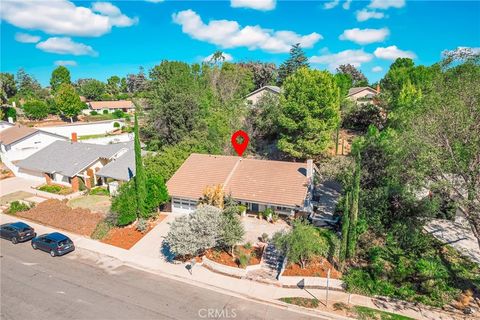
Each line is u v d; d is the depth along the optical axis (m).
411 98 39.34
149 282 21.08
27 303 18.78
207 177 32.75
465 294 19.56
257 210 30.67
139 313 17.98
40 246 25.06
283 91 43.41
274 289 20.42
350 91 69.81
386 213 25.58
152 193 28.84
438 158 18.45
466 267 21.72
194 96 50.66
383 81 60.91
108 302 18.95
